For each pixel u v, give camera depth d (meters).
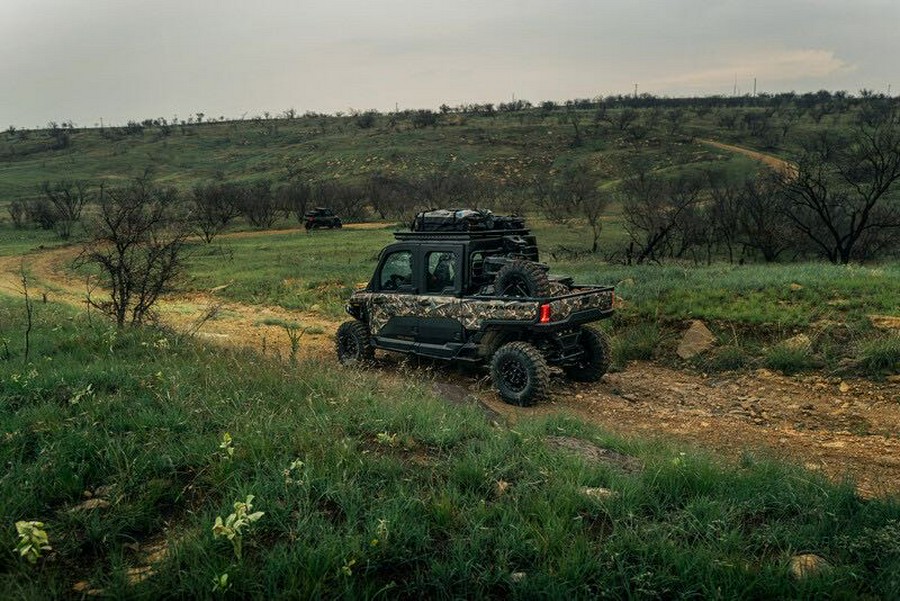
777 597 2.90
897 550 3.18
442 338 8.92
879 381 7.89
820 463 5.80
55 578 2.94
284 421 4.97
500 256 8.77
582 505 3.76
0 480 3.72
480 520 3.42
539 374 7.71
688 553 3.14
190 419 4.91
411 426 5.18
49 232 59.19
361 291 10.02
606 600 2.87
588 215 46.22
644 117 173.62
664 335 10.52
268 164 147.62
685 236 31.05
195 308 18.78
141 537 3.39
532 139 147.12
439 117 194.88
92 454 4.18
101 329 9.27
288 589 2.77
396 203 69.31
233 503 3.33
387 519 3.30
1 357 7.38
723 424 7.15
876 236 27.30
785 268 14.42
